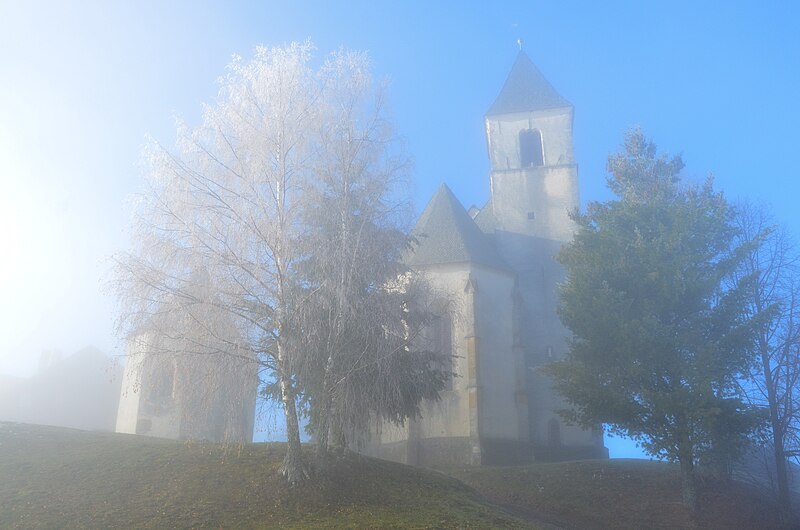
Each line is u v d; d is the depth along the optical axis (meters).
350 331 20.45
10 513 18.05
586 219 31.91
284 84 22.09
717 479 29.19
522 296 47.56
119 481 20.16
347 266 20.62
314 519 18.67
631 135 37.28
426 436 39.00
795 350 28.80
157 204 20.16
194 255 19.73
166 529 17.45
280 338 20.16
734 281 29.75
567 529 23.84
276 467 20.95
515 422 41.22
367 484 21.69
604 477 30.56
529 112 53.88
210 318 19.39
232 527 17.83
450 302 25.59
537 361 46.06
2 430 24.83
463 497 23.20
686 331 27.30
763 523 26.20
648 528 25.45
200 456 21.95
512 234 50.66
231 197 20.62
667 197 32.72
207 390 19.27
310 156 21.73
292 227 20.77
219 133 21.16
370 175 22.41
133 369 20.27
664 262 27.81
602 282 28.12
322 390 20.34
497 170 52.72
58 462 21.48
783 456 28.03
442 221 44.91
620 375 26.72
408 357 23.48
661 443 25.72
